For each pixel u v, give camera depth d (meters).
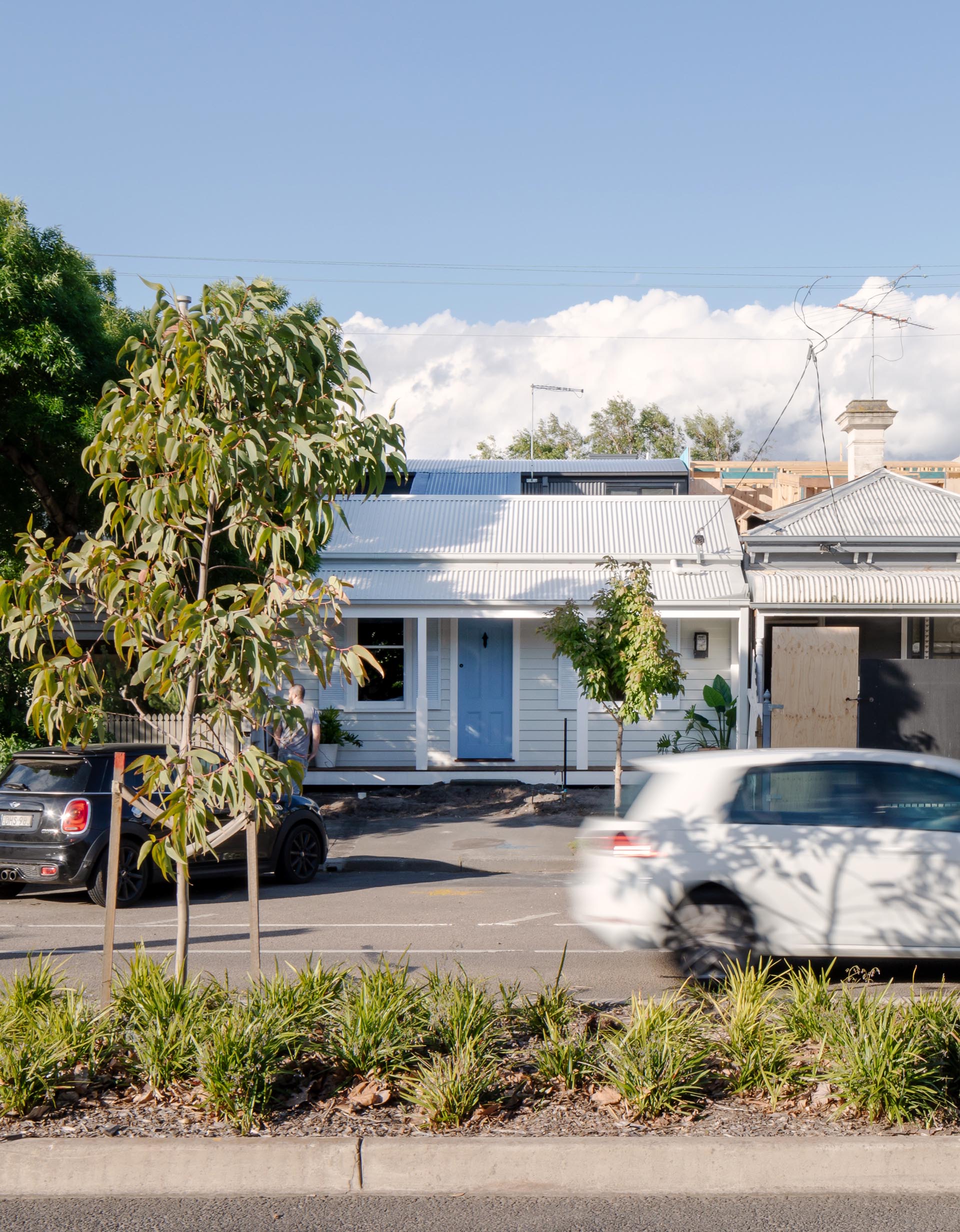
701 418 66.94
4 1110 5.03
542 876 14.03
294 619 6.27
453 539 21.78
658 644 15.16
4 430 16.23
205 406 5.85
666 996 6.23
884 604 19.30
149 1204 4.62
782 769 8.13
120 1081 5.37
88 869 11.48
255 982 6.08
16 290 15.04
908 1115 5.02
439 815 17.77
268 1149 4.74
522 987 7.99
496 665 21.20
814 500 21.45
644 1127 4.99
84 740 5.98
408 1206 4.60
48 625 5.77
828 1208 4.59
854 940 7.83
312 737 16.67
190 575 6.14
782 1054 5.44
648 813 8.12
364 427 5.83
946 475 33.25
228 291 5.80
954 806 8.03
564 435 67.06
